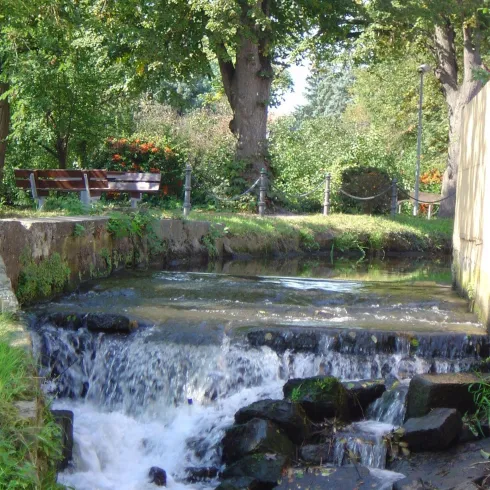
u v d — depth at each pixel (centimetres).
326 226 1853
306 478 518
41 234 865
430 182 3338
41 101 1884
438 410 569
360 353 708
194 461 591
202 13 1977
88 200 1322
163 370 696
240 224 1658
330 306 870
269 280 1062
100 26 1780
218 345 707
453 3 2277
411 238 1959
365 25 2325
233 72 2128
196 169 2048
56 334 720
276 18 2191
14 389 397
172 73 2105
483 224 807
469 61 2483
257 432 555
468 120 979
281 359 698
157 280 1032
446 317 827
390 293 962
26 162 2162
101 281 1009
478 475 495
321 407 602
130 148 2002
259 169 2056
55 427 437
